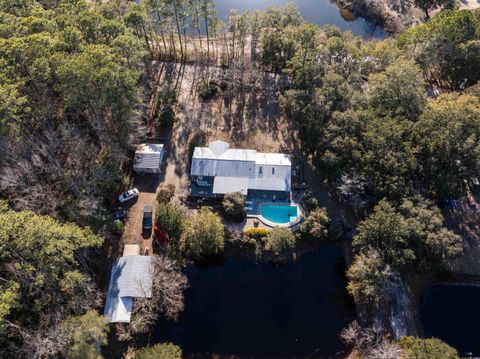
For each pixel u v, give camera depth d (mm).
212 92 89375
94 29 78188
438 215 59156
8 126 53719
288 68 89125
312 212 66625
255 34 89938
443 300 61375
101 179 63062
